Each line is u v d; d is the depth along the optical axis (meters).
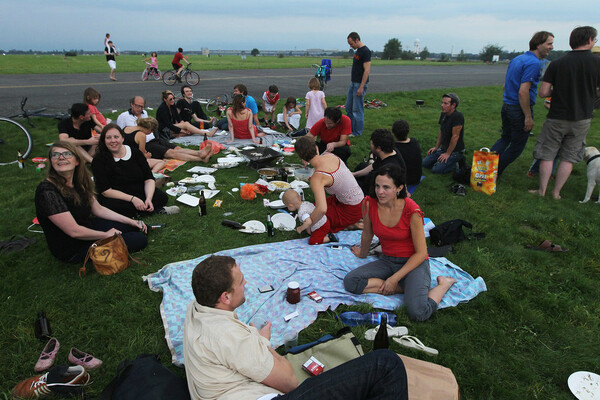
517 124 5.91
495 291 3.49
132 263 3.85
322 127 6.50
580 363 2.71
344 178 4.21
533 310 3.23
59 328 2.96
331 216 4.49
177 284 3.41
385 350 1.89
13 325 2.97
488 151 5.80
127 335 2.92
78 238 3.63
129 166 4.61
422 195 5.76
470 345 2.84
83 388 2.41
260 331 2.61
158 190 4.97
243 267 3.73
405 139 5.37
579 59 4.93
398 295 3.37
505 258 4.06
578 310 3.24
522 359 2.74
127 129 6.18
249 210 5.12
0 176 6.12
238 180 6.15
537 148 5.60
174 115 8.67
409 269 3.19
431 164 6.92
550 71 5.16
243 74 23.95
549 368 2.66
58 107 11.43
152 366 2.12
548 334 2.99
